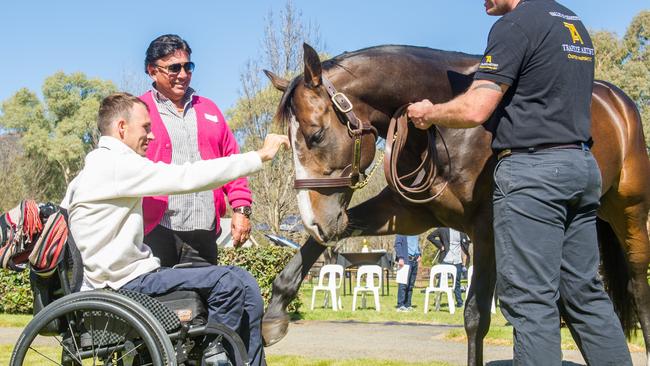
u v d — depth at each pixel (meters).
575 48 3.06
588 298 3.14
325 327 9.23
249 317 3.14
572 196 3.00
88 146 50.00
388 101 3.72
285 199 18.48
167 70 3.96
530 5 3.10
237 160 3.14
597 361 3.14
